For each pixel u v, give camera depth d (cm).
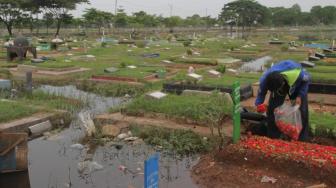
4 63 2514
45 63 2377
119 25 8100
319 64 2138
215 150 961
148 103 1266
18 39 2630
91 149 1039
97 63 2589
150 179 516
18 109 1239
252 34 8569
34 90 1662
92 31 7962
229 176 832
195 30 9338
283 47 4225
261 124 1051
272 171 826
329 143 999
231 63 2881
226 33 8881
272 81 967
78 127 1232
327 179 775
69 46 3862
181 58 2900
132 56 3120
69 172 888
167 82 1750
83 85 1919
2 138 862
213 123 1080
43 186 816
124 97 1684
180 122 1159
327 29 9300
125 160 960
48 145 1069
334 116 1157
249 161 856
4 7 5691
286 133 976
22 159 875
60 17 6309
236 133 942
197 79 1773
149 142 1077
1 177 855
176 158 973
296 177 799
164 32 8019
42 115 1238
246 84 1548
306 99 980
